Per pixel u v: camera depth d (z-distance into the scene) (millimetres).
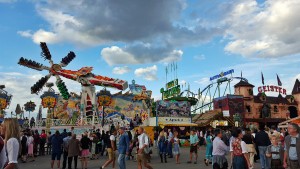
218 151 9938
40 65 45594
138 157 13641
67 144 16797
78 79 44625
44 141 26312
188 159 21938
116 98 60906
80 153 16531
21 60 43906
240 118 51375
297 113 59781
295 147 7707
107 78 45719
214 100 56656
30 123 56781
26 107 65938
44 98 51125
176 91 64812
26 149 20703
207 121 49750
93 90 45062
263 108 55062
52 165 17094
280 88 59500
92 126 39969
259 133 14211
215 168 9883
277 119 55844
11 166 5070
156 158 22750
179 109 46438
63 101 59969
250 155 14516
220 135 10086
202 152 28531
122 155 13102
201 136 34906
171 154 22953
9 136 5355
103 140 24359
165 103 45719
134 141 21938
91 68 45438
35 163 19938
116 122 43938
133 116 60500
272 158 9664
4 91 51375
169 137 23375
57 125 44500
